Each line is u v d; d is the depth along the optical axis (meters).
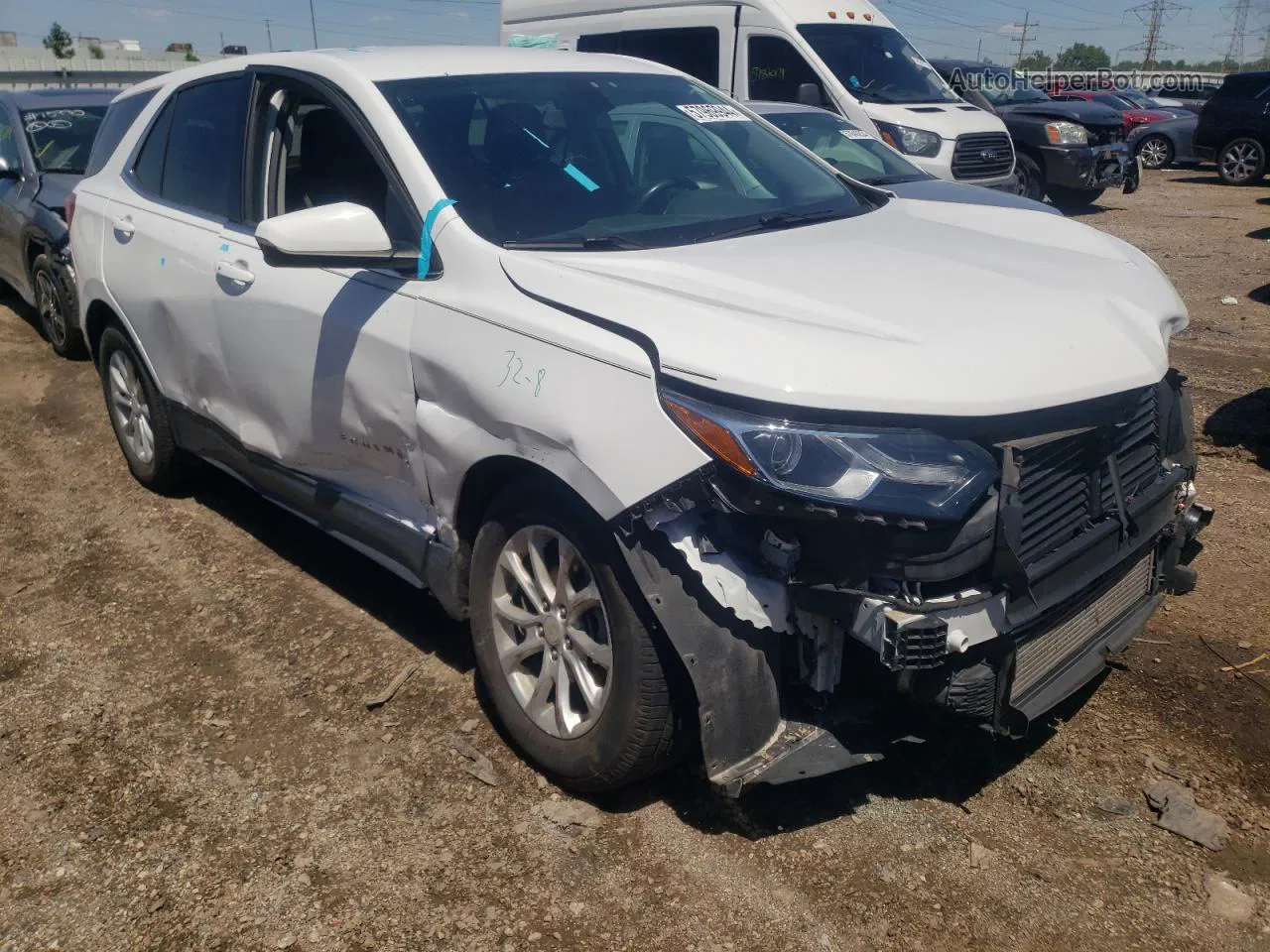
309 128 3.92
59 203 7.52
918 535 2.53
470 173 3.46
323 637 4.04
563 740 3.08
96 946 2.68
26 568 4.69
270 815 3.11
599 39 11.82
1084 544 2.80
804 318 2.75
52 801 3.19
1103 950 2.59
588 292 2.91
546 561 3.11
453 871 2.88
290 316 3.72
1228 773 3.18
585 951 2.62
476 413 3.04
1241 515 4.84
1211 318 8.52
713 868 2.86
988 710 2.69
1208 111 19.03
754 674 2.73
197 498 5.38
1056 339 2.80
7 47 54.53
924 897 2.75
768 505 2.52
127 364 5.23
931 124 10.68
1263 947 2.59
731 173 4.02
